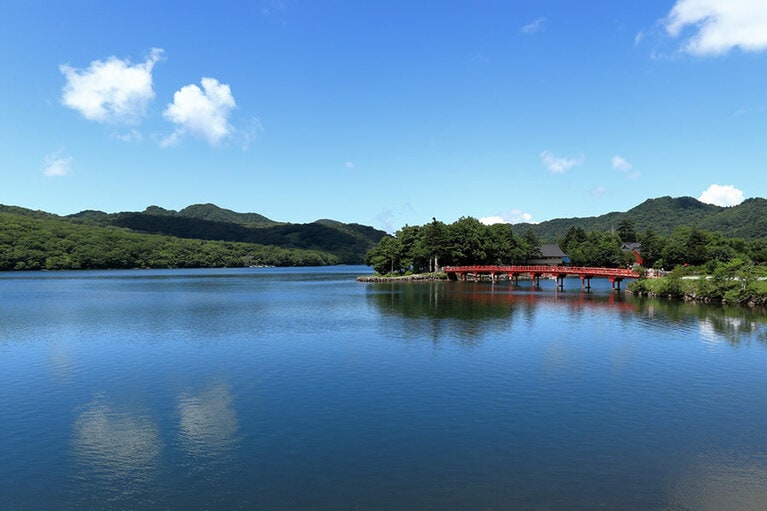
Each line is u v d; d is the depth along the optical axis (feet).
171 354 128.47
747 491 56.75
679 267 288.10
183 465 63.98
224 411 84.64
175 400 90.74
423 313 208.44
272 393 94.58
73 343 143.54
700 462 64.18
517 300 263.49
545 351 130.11
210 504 54.44
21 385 100.73
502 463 63.82
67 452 68.28
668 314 201.05
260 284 419.95
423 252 465.06
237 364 117.39
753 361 118.21
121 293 319.06
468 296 288.92
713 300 249.55
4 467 63.87
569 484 58.34
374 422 78.84
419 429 75.77
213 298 282.97
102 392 95.86
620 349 132.36
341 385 99.50
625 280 449.06
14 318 195.31
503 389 96.22
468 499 55.01
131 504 54.60
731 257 449.89
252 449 68.69
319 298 280.51
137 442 71.56
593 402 88.28
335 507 53.57
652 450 67.87
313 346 138.10
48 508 53.98
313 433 74.38
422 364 116.47
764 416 81.25
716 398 90.63
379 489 57.31
